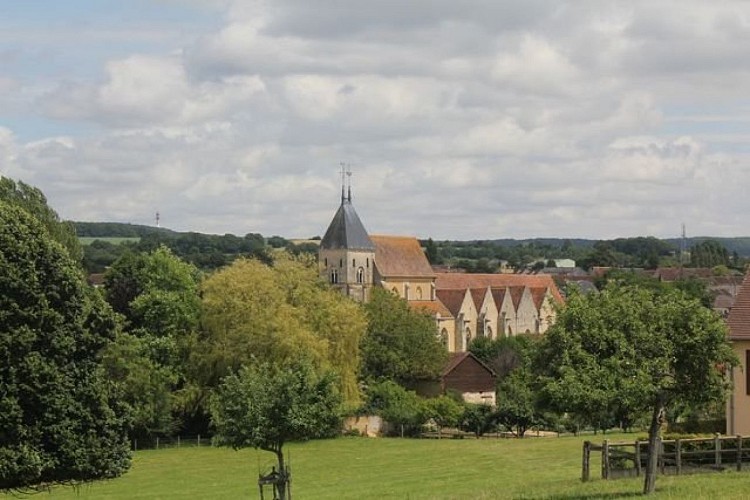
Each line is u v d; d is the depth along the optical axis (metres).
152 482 57.09
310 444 74.38
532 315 160.75
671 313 32.66
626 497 32.56
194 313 82.94
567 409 31.92
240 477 58.59
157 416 76.62
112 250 197.62
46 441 35.28
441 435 82.94
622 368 31.55
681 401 33.38
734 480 35.94
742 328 48.34
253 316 78.88
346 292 140.62
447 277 159.62
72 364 36.44
